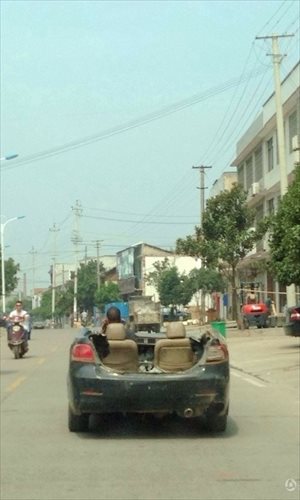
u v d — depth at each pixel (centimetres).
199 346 1197
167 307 6838
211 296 7538
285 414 1324
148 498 773
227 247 3984
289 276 2508
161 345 1185
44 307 13475
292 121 4397
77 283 10512
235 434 1127
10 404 1455
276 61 3306
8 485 831
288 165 4466
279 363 2261
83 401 1071
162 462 941
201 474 877
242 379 1947
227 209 4031
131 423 1219
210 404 1077
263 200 5366
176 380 1065
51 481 848
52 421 1249
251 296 5141
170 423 1217
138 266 9569
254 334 3734
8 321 2745
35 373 2102
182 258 8744
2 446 1048
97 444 1059
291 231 2377
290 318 2716
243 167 6197
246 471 889
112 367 1178
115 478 859
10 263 8975
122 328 1191
